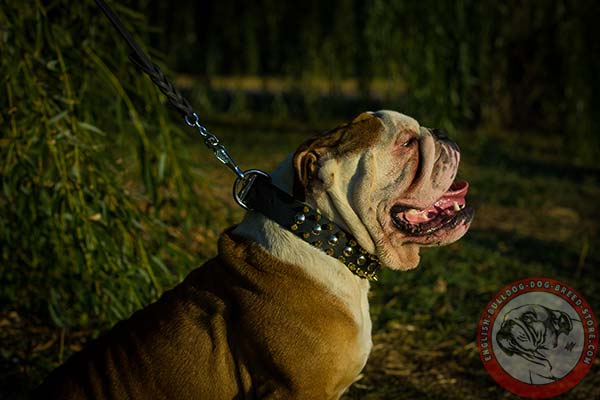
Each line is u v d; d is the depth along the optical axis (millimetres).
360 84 10453
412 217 2611
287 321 2385
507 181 8461
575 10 9805
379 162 2508
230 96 15398
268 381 2389
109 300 3783
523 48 11109
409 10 8875
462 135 11352
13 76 3637
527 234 6496
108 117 4414
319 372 2393
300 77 12367
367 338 2551
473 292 5078
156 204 4398
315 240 2486
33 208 3732
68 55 4043
